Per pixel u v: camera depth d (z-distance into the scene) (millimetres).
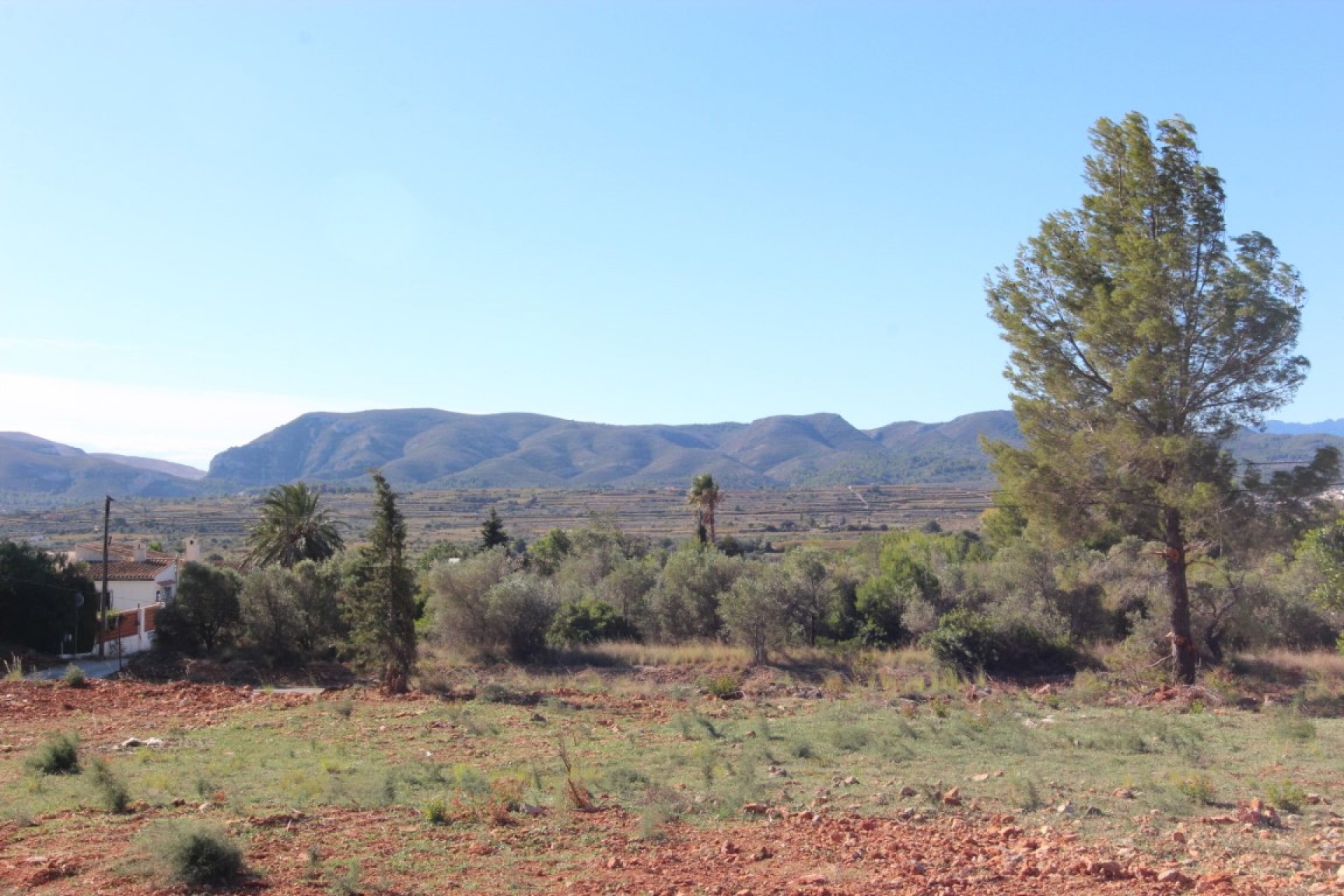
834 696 27781
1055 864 9141
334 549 56156
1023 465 29156
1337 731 18125
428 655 36906
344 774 14250
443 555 60156
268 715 21984
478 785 12711
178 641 37812
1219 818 10922
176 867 8258
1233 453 27469
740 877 8820
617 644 39000
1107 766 14797
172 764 15125
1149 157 27000
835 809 11875
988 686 29359
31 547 39844
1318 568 30453
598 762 15680
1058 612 35719
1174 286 25938
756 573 41281
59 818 10812
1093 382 28641
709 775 13797
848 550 64938
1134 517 28109
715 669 34594
